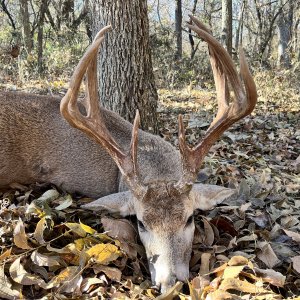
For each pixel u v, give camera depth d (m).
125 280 0.81
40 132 1.03
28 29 3.83
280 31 5.30
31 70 2.97
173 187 0.82
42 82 2.62
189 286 0.72
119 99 1.35
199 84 3.27
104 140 0.86
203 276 0.80
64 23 4.30
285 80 3.05
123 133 1.04
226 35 3.90
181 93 2.75
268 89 2.70
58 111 1.06
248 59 3.88
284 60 4.72
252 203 1.07
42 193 1.04
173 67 3.56
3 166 1.02
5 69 2.88
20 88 2.41
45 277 0.79
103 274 0.81
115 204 0.89
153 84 1.40
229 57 0.86
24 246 0.81
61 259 0.82
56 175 1.04
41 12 4.00
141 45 1.34
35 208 0.89
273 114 2.22
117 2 1.31
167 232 0.80
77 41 3.84
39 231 0.83
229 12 3.88
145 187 0.83
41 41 3.69
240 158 1.45
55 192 0.98
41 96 1.09
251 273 0.83
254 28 7.35
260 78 2.90
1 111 1.03
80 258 0.80
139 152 0.98
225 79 0.92
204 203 0.91
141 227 0.84
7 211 0.90
